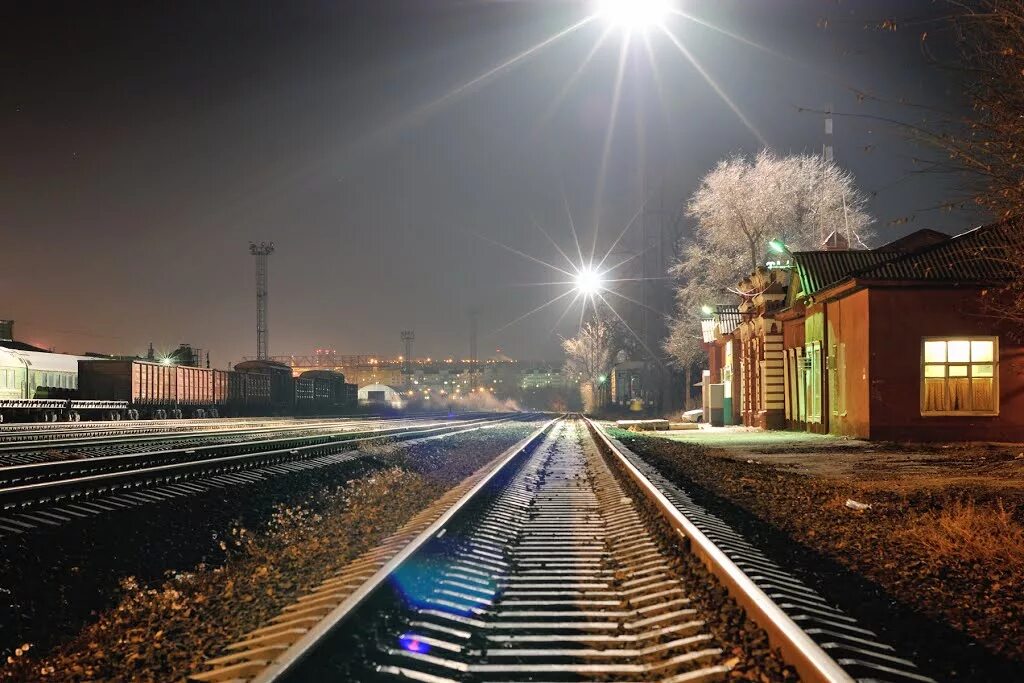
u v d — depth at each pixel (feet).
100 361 166.40
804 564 26.23
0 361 146.51
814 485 47.26
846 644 17.25
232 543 31.81
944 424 79.20
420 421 172.86
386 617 18.74
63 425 117.19
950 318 79.41
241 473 46.91
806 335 105.81
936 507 37.22
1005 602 21.63
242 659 16.39
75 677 16.72
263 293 396.16
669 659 16.93
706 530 29.66
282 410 256.73
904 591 22.85
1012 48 28.19
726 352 148.56
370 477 55.98
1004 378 78.84
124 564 26.84
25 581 23.08
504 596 22.79
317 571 26.05
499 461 61.93
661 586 22.75
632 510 37.60
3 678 16.80
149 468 44.29
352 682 14.98
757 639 16.93
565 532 33.86
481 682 15.92
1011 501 37.88
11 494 30.76
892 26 29.07
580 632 19.33
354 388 363.15
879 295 80.59
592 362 326.44
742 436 102.83
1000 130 29.63
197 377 199.41
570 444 94.68
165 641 18.95
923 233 97.35
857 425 84.89
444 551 26.99
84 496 33.96
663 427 134.00
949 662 16.90
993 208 31.78
